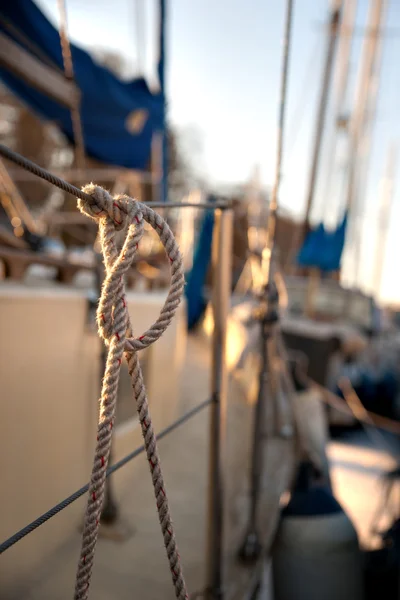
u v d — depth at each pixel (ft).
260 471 11.04
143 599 9.02
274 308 11.27
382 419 41.11
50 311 9.45
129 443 13.03
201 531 11.30
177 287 3.87
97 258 10.58
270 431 17.31
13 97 17.10
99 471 3.66
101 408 3.67
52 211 26.68
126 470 12.84
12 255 9.61
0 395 8.07
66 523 10.27
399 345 57.57
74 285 11.98
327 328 40.32
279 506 12.85
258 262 14.96
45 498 9.42
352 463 34.55
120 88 18.33
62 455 10.03
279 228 50.98
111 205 3.75
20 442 8.62
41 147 29.22
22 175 23.88
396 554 17.30
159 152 24.14
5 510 8.21
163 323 3.82
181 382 22.15
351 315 46.11
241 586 9.51
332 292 46.14
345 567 13.88
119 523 11.21
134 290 15.60
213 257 8.55
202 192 31.48
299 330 39.17
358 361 46.73
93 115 17.52
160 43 22.71
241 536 11.34
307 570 13.65
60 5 10.36
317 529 13.84
